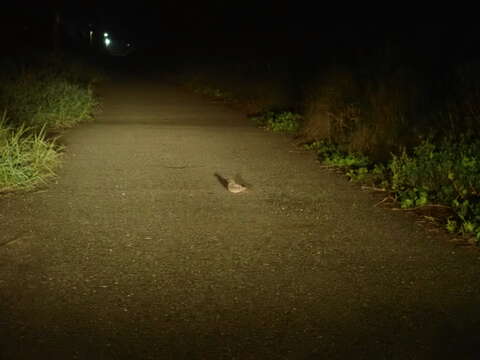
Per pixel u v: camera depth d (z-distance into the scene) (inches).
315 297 256.7
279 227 318.7
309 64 754.8
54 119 571.5
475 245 299.0
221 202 352.8
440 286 264.7
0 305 248.5
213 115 687.7
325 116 521.7
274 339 233.1
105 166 421.4
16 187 366.6
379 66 555.8
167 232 309.9
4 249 289.6
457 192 358.0
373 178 397.1
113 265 277.6
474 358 222.1
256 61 945.5
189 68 1252.5
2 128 428.5
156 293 258.1
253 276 271.0
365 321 242.7
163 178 396.2
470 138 409.1
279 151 482.0
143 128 579.2
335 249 295.3
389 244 300.5
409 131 449.7
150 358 221.0
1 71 664.4
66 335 233.5
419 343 231.6
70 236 303.4
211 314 245.9
